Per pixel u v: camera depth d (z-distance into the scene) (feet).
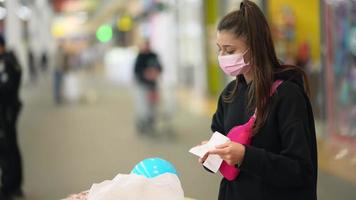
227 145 5.10
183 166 17.95
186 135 24.68
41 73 71.15
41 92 50.55
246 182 5.53
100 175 17.25
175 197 5.39
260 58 5.31
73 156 20.47
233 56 5.44
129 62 88.53
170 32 55.01
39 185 16.12
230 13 5.61
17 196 14.99
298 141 5.06
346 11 19.93
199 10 42.32
